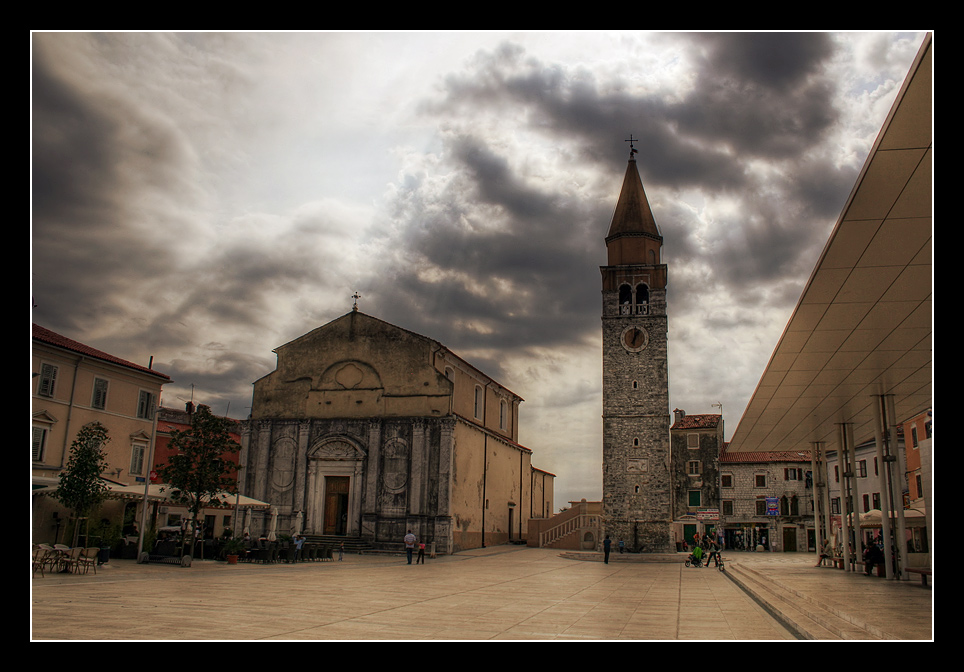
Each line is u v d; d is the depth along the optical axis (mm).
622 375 54469
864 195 13398
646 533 51406
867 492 63188
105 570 26078
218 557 34062
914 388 28422
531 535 61469
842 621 15383
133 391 40750
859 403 31438
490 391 62625
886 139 11695
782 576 30578
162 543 31375
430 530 46594
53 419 35000
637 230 57500
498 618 16844
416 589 24062
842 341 22312
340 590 22766
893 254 15867
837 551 38312
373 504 47375
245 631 13406
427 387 48969
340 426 49344
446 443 47531
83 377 37156
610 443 53562
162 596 18859
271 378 51594
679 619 17422
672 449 78312
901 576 27656
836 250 15734
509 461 63469
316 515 48188
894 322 20422
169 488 32594
